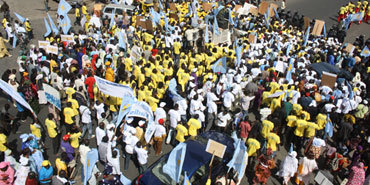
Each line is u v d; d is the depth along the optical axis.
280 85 13.97
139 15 22.42
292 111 12.05
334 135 13.18
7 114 11.45
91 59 15.81
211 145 8.38
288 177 9.63
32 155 8.91
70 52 15.50
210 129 12.27
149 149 11.39
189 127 10.51
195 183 8.62
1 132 9.33
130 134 10.02
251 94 13.40
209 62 15.67
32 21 25.33
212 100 11.96
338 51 19.78
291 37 21.55
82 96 12.12
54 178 8.09
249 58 16.73
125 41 16.98
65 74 12.91
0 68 16.80
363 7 30.92
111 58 14.97
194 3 25.41
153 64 14.36
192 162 8.99
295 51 18.50
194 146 9.64
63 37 16.25
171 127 11.31
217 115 11.90
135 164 10.64
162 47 17.83
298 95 13.05
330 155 10.52
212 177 8.97
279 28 23.05
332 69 16.73
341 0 38.62
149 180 8.70
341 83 15.20
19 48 19.77
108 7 24.36
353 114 13.32
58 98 10.57
